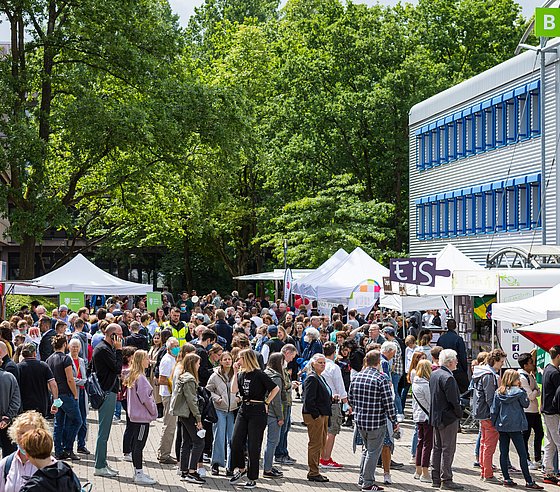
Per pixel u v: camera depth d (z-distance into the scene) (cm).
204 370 1638
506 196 3678
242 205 5466
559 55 3231
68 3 3672
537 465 1598
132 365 1409
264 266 6000
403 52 5362
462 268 2427
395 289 2505
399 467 1587
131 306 4219
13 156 3388
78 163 3747
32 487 666
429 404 1455
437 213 4412
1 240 5312
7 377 1266
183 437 1428
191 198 4234
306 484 1425
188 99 3728
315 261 4625
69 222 3575
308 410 1447
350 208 4659
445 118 4284
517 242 3591
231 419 1509
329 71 5409
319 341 2123
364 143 5234
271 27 6000
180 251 6353
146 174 3722
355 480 1462
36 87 3722
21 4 3556
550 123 3288
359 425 1371
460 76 5203
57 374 1553
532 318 1548
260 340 2155
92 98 3538
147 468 1532
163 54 3878
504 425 1423
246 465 1479
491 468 1482
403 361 2188
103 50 3678
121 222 4906
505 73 3684
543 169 3206
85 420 1638
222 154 3828
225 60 5538
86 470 1488
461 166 4159
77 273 3081
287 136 5378
